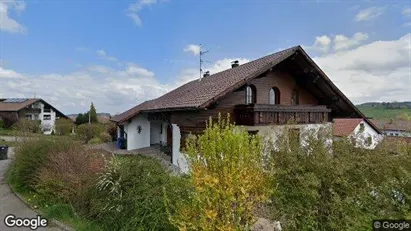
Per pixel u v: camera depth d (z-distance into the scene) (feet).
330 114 53.88
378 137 19.08
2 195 28.81
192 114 40.50
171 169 23.11
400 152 16.08
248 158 13.16
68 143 29.94
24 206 25.21
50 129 111.75
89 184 21.67
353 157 14.64
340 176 13.96
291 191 13.98
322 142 15.17
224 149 13.10
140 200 18.13
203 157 13.51
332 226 13.46
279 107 40.06
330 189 13.82
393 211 14.40
